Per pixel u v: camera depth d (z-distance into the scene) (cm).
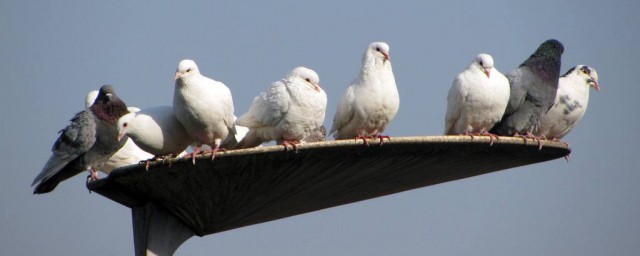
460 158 1538
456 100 1934
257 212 1552
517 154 1617
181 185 1432
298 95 1672
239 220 1577
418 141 1416
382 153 1416
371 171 1479
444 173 1602
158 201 1509
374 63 1788
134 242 1532
